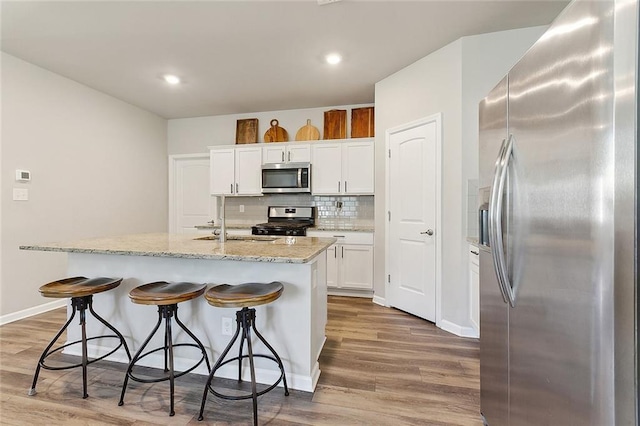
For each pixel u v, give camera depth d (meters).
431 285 2.82
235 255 1.58
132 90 3.66
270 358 1.70
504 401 1.21
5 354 2.16
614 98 0.66
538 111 0.92
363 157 3.82
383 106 3.34
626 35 0.64
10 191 2.79
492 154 1.28
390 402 1.64
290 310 1.78
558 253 0.84
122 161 4.02
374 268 3.52
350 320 2.88
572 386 0.80
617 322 0.67
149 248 1.80
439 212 2.72
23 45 2.62
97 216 3.65
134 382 1.83
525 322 1.01
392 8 2.15
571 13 0.78
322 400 1.66
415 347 2.31
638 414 0.65
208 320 1.92
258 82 3.44
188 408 1.60
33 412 1.55
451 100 2.61
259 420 1.50
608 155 0.68
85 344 1.72
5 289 2.75
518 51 2.42
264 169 4.07
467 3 2.10
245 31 2.43
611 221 0.67
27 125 2.92
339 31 2.43
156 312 2.01
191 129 4.82
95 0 2.04
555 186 0.84
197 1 2.07
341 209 4.27
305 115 4.38
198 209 4.87
